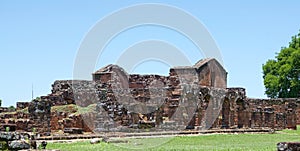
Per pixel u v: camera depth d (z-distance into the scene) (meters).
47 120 37.59
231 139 39.34
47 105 37.78
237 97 57.75
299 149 17.59
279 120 61.53
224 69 64.81
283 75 79.81
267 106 61.31
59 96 51.09
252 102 59.66
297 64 79.19
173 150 28.12
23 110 44.75
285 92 80.75
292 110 62.28
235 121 57.19
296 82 78.69
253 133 49.75
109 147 29.36
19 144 17.12
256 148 29.08
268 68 84.69
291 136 46.09
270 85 81.62
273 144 33.34
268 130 53.44
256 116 59.78
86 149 27.36
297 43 83.12
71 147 28.58
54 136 35.66
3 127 25.36
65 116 45.69
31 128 36.78
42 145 19.64
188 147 30.42
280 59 83.31
